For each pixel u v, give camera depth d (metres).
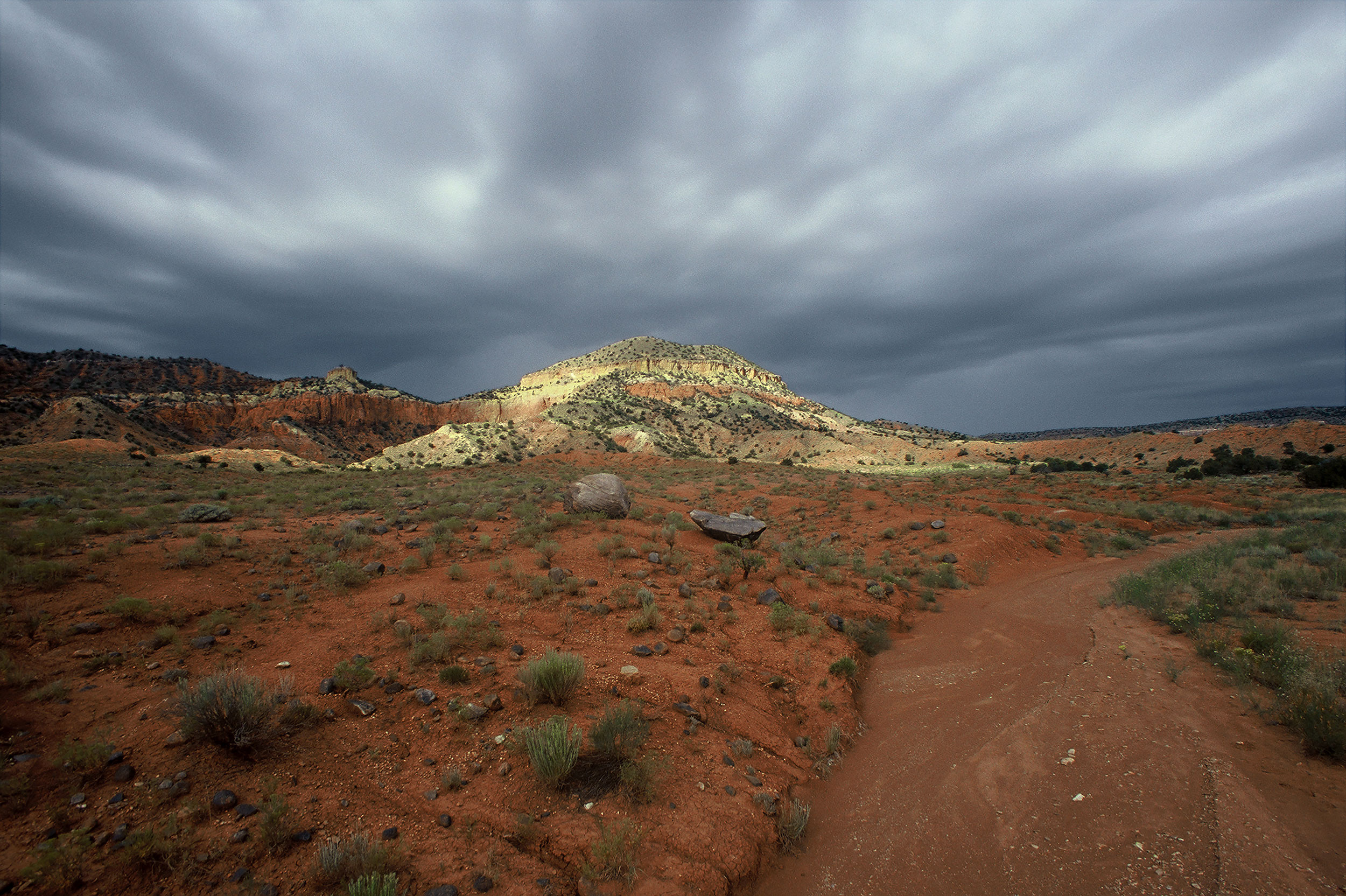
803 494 31.66
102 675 6.77
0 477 25.34
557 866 4.48
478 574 11.97
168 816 4.55
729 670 8.33
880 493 31.00
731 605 11.13
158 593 9.28
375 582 11.19
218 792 4.84
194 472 39.75
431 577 11.71
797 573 14.05
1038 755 6.57
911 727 7.67
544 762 5.26
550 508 19.94
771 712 7.56
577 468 52.06
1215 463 64.56
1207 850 4.70
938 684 9.09
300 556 12.37
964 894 4.62
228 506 18.62
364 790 5.15
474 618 9.09
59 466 35.22
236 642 8.05
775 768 6.31
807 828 5.54
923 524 21.88
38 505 16.08
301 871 4.16
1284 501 32.19
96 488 23.14
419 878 4.20
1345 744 5.71
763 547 17.33
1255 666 7.91
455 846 4.55
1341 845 4.59
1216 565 14.46
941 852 5.13
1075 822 5.31
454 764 5.57
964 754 6.80
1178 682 8.12
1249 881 4.32
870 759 6.91
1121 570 17.30
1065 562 19.30
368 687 6.92
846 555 17.80
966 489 36.09
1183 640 9.84
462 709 6.38
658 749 6.04
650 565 13.29
